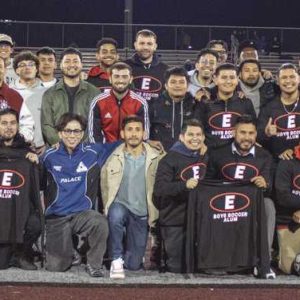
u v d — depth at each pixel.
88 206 6.97
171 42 21.94
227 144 7.11
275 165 7.20
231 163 6.99
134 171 7.01
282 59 21.64
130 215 6.99
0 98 7.62
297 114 7.34
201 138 6.99
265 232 6.75
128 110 7.54
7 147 6.96
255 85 7.98
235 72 7.46
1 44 8.99
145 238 7.07
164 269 7.05
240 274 6.93
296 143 7.35
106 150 7.12
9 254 6.99
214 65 8.34
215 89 7.70
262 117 7.42
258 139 7.40
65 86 7.79
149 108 7.79
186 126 6.99
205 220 6.77
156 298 6.08
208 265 6.77
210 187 6.79
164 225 6.96
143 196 7.02
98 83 8.55
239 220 6.78
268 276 6.73
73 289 6.33
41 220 6.91
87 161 7.02
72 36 21.83
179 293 6.23
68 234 6.91
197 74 8.49
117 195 7.01
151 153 7.08
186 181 6.79
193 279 6.70
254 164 6.98
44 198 7.10
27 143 7.07
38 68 8.46
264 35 21.78
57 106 7.73
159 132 7.68
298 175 6.94
